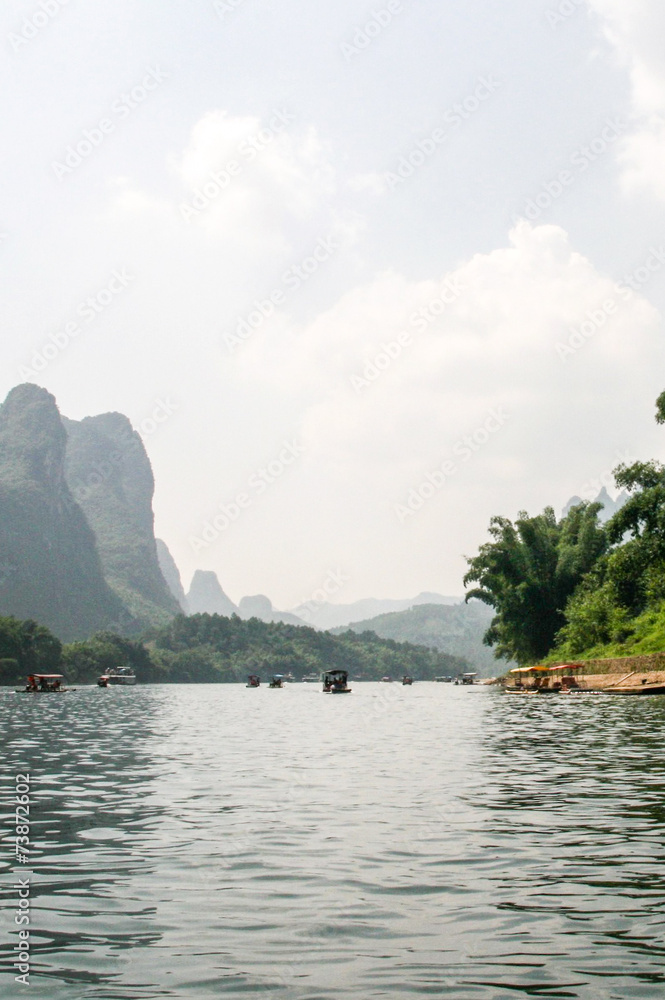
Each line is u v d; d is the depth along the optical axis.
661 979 6.04
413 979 6.06
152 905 7.84
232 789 15.15
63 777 17.11
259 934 7.03
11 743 25.83
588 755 20.16
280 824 11.65
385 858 9.58
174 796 14.34
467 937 6.91
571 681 59.81
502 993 5.81
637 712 35.81
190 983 6.02
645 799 13.50
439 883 8.51
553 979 6.04
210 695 87.44
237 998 5.75
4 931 7.14
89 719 40.09
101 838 10.80
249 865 9.31
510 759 19.80
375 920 7.36
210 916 7.50
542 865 9.18
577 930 7.05
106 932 7.10
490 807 12.85
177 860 9.58
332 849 10.06
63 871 9.11
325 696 82.88
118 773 17.77
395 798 13.87
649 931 7.02
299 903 7.88
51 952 6.64
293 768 18.50
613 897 7.97
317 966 6.32
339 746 24.19
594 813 12.26
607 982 5.99
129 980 6.07
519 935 6.95
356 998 5.74
